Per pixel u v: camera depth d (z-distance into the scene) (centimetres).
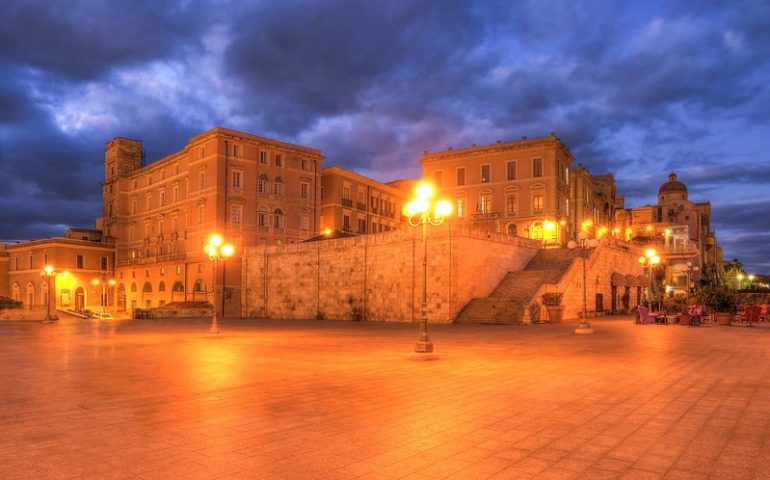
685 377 1251
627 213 10638
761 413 877
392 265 4153
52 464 621
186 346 2164
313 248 4856
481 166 7094
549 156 6650
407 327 3372
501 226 6831
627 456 649
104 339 2614
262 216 6544
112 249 8262
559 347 1955
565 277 3834
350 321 4266
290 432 763
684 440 718
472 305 3812
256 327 3525
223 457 647
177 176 7075
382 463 623
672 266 5850
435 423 814
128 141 8525
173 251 7062
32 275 8188
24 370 1442
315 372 1363
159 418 853
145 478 574
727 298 3459
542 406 934
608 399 995
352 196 7731
